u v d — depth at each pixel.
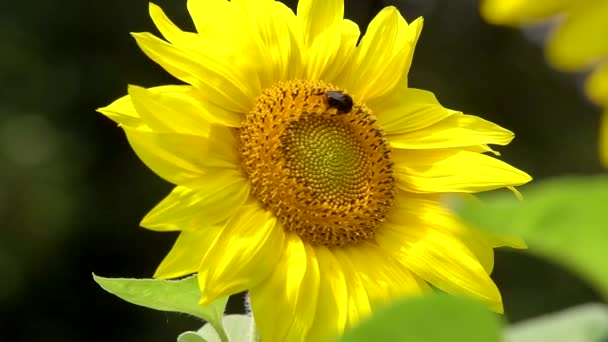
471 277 1.03
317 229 1.04
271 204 1.03
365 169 1.06
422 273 1.04
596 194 0.48
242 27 1.05
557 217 0.49
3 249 2.84
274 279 1.00
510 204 0.49
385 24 1.08
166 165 0.99
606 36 0.55
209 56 1.02
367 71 1.08
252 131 1.04
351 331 0.56
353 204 1.05
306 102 1.06
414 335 0.56
